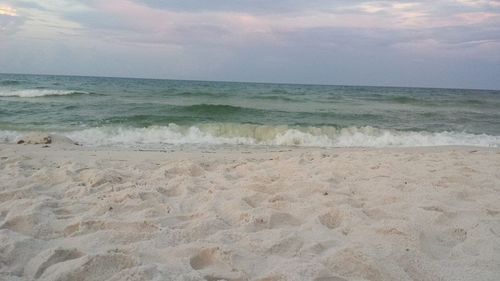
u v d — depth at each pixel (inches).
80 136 394.9
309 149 371.6
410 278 89.9
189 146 371.2
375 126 561.0
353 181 187.9
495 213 139.0
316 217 131.2
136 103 767.1
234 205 142.2
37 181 177.2
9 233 109.1
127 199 149.2
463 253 104.7
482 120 691.4
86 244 105.2
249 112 695.7
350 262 94.7
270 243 106.7
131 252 97.7
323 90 1809.8
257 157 281.6
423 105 1002.7
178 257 96.8
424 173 205.6
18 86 1178.6
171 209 141.3
